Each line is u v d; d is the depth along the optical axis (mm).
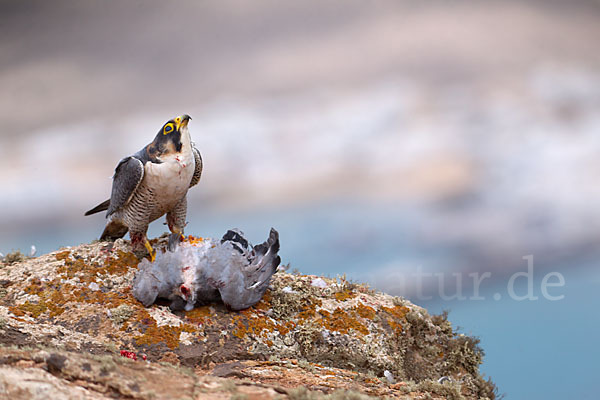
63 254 13812
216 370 10797
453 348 13641
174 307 12531
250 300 12688
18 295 12562
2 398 6668
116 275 13305
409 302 14453
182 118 13289
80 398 7102
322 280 14289
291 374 10578
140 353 11242
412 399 10062
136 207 13562
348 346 12617
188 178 13602
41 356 7863
